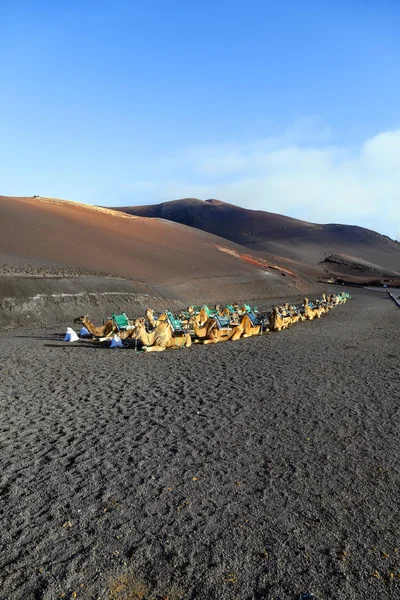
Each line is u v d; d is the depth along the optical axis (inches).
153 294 1411.2
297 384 447.2
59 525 199.3
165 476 244.7
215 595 157.8
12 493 226.7
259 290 2253.9
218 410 360.5
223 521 202.1
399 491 230.1
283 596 157.1
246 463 261.7
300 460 266.1
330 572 169.5
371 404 379.9
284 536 191.2
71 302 1073.5
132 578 166.4
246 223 7362.2
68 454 273.6
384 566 172.9
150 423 328.8
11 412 349.4
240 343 732.7
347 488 232.7
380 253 6653.5
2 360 545.6
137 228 2657.5
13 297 963.3
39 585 163.3
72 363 539.2
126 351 631.2
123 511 210.1
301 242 6707.7
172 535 191.6
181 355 608.7
